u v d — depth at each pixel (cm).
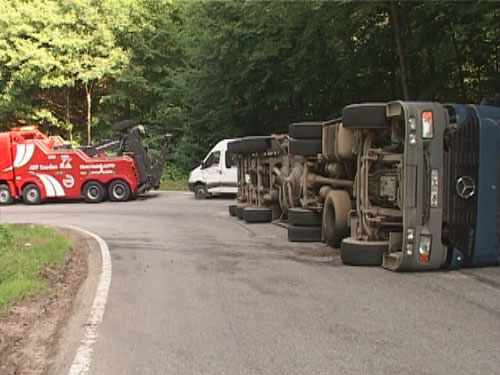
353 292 784
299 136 1246
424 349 554
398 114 888
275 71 2841
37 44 3409
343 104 2856
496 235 909
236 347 574
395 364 517
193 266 1002
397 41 2138
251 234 1428
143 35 3625
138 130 2769
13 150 2739
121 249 1212
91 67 3488
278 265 998
